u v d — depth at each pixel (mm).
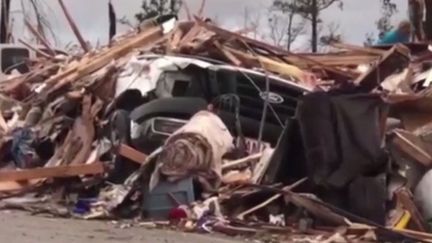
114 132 14414
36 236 10242
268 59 16281
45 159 15711
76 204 13406
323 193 12500
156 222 12492
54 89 16250
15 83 18719
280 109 14828
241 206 12641
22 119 17047
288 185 12836
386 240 11734
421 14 23078
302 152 12820
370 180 12164
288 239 11609
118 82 15203
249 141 14570
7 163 15977
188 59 14969
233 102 14695
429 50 17172
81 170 13875
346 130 12406
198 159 12930
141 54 15961
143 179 13148
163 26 17016
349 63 17281
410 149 12648
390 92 14234
